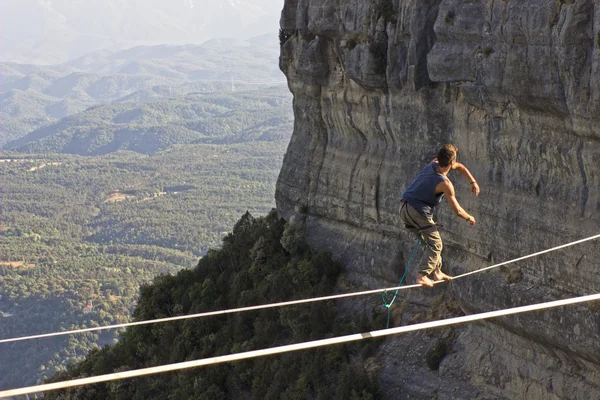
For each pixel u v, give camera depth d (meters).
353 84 47.94
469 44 34.62
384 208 46.41
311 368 42.59
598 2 26.97
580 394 31.20
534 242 32.44
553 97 29.73
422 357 39.78
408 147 43.66
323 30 48.50
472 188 19.48
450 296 41.25
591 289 29.20
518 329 33.09
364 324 43.88
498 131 34.44
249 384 47.03
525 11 30.31
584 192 29.84
